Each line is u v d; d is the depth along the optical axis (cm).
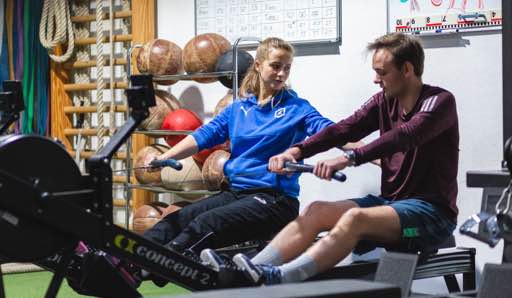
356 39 491
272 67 397
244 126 404
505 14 364
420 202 341
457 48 452
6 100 343
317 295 195
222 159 495
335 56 500
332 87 503
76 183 281
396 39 348
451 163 350
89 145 666
